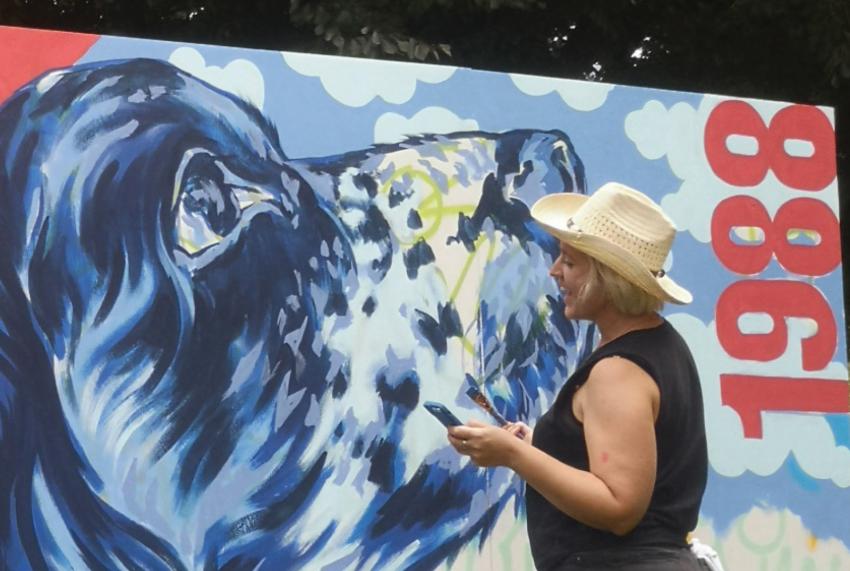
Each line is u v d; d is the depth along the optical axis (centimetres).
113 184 491
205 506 488
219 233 505
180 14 1112
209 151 508
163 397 487
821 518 581
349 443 514
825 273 602
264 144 518
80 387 476
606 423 345
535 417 546
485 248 547
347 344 519
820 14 1079
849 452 592
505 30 1141
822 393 592
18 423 466
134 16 1127
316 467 507
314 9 998
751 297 587
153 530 479
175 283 495
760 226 594
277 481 500
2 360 468
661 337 366
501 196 554
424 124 545
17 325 471
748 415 577
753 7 1094
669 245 373
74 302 479
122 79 499
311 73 529
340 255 523
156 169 498
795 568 573
